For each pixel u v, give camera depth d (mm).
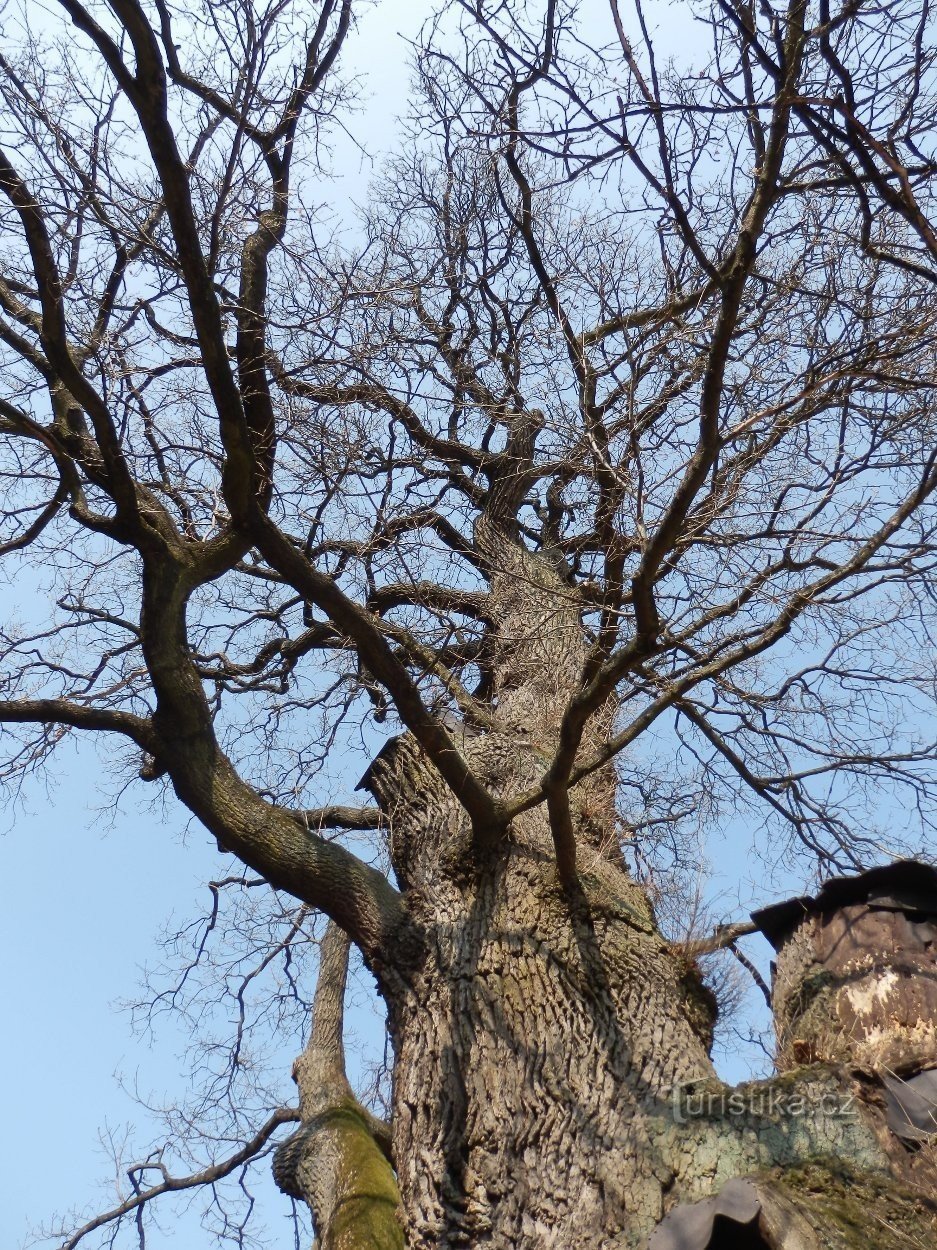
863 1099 4543
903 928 5047
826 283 4973
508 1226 4664
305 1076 7051
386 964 5828
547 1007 5254
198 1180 8328
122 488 5918
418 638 7090
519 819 6141
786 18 3732
